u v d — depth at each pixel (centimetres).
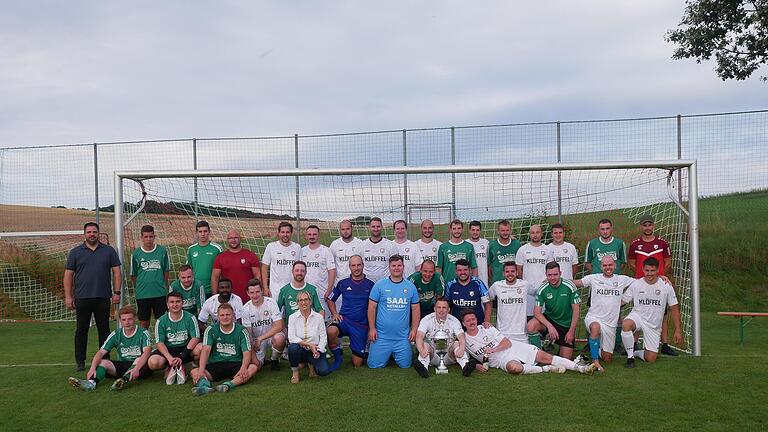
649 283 616
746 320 951
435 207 995
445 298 647
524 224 903
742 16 1161
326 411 452
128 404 484
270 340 630
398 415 438
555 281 633
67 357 719
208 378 547
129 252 920
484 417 429
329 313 704
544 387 511
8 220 1181
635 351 638
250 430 411
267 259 700
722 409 439
